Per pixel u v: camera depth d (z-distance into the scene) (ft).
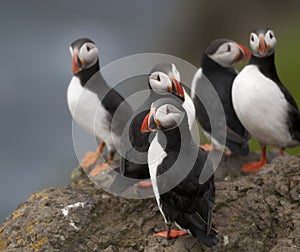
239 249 31.76
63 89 120.06
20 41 136.77
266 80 38.60
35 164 102.06
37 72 124.98
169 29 139.33
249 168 40.96
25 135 108.78
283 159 36.63
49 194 35.73
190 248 31.27
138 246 32.55
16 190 97.09
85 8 153.58
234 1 126.00
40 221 33.71
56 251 32.58
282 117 38.86
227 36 124.88
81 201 34.76
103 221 34.09
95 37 142.82
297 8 115.85
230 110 41.50
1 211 93.35
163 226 33.30
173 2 147.64
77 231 33.35
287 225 32.45
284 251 30.68
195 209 29.32
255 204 33.42
